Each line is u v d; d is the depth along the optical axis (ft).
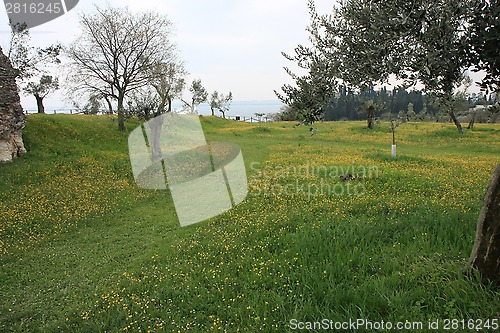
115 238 32.81
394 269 18.11
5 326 19.42
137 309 19.34
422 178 42.47
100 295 21.70
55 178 53.06
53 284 24.27
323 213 31.07
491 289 14.58
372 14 15.96
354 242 22.47
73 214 39.04
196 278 22.16
